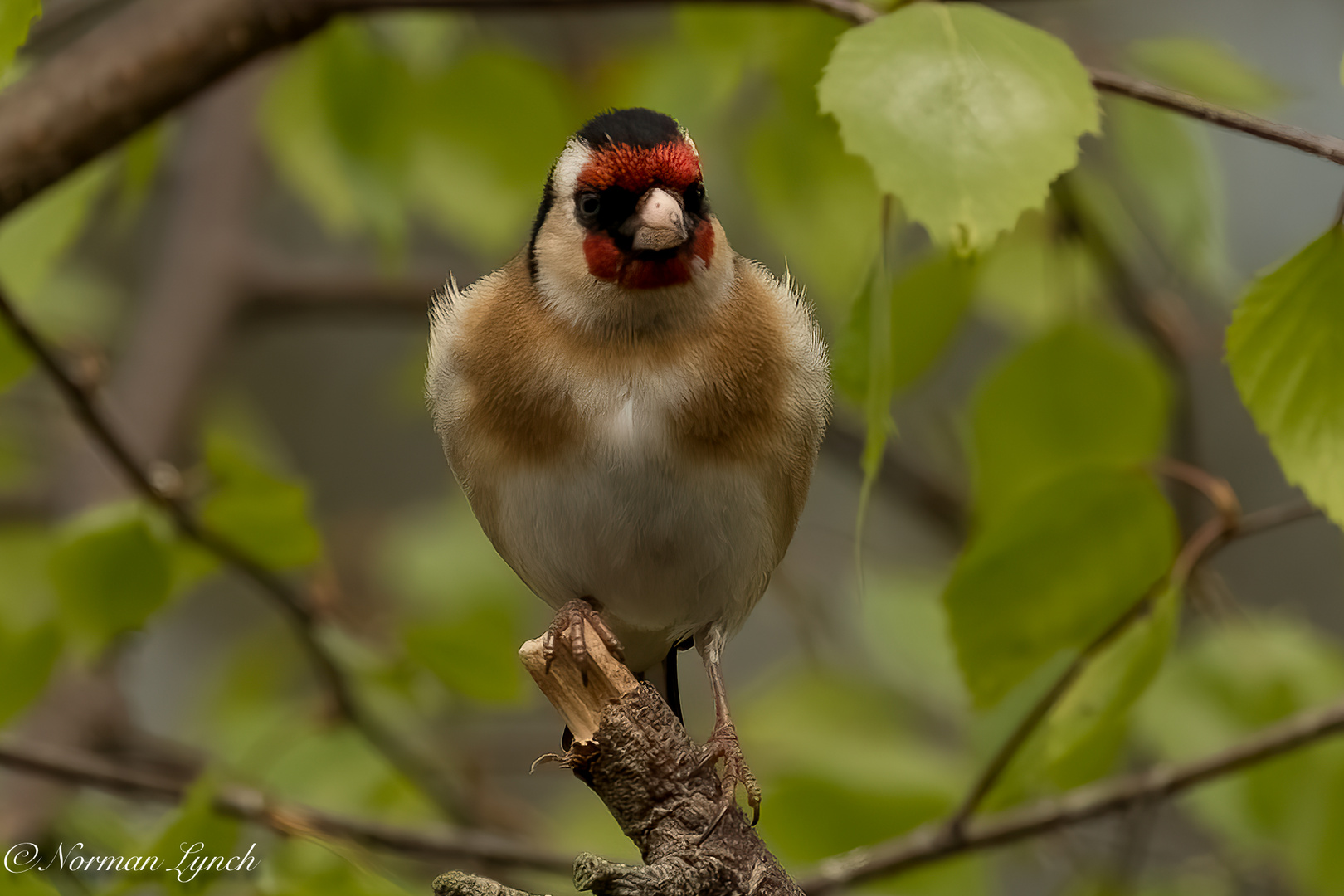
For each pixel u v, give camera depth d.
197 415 10.05
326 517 12.03
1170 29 10.64
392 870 7.51
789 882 4.38
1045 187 3.96
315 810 6.84
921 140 4.00
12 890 5.30
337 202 8.09
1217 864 8.09
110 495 9.01
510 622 7.74
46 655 6.69
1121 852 7.65
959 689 8.29
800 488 5.85
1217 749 6.95
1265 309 4.32
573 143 5.73
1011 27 4.21
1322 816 7.11
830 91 4.06
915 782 7.68
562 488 5.57
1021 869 10.32
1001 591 5.70
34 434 10.26
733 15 7.55
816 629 9.97
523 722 10.61
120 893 5.63
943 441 10.48
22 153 5.93
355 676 7.42
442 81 7.96
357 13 6.18
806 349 5.77
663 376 5.52
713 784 4.46
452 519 9.16
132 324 10.96
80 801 7.25
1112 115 7.23
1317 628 11.68
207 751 8.69
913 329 6.88
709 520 5.59
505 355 5.62
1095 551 5.61
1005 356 7.19
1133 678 5.26
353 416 13.51
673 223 5.39
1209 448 11.91
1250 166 11.45
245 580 7.57
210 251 10.25
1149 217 8.15
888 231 4.31
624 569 5.70
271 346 13.48
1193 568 5.56
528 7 6.12
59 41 7.85
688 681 11.59
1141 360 6.96
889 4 5.02
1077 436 7.08
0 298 5.80
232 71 6.18
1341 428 4.32
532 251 5.76
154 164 7.20
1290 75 11.15
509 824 8.81
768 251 9.41
